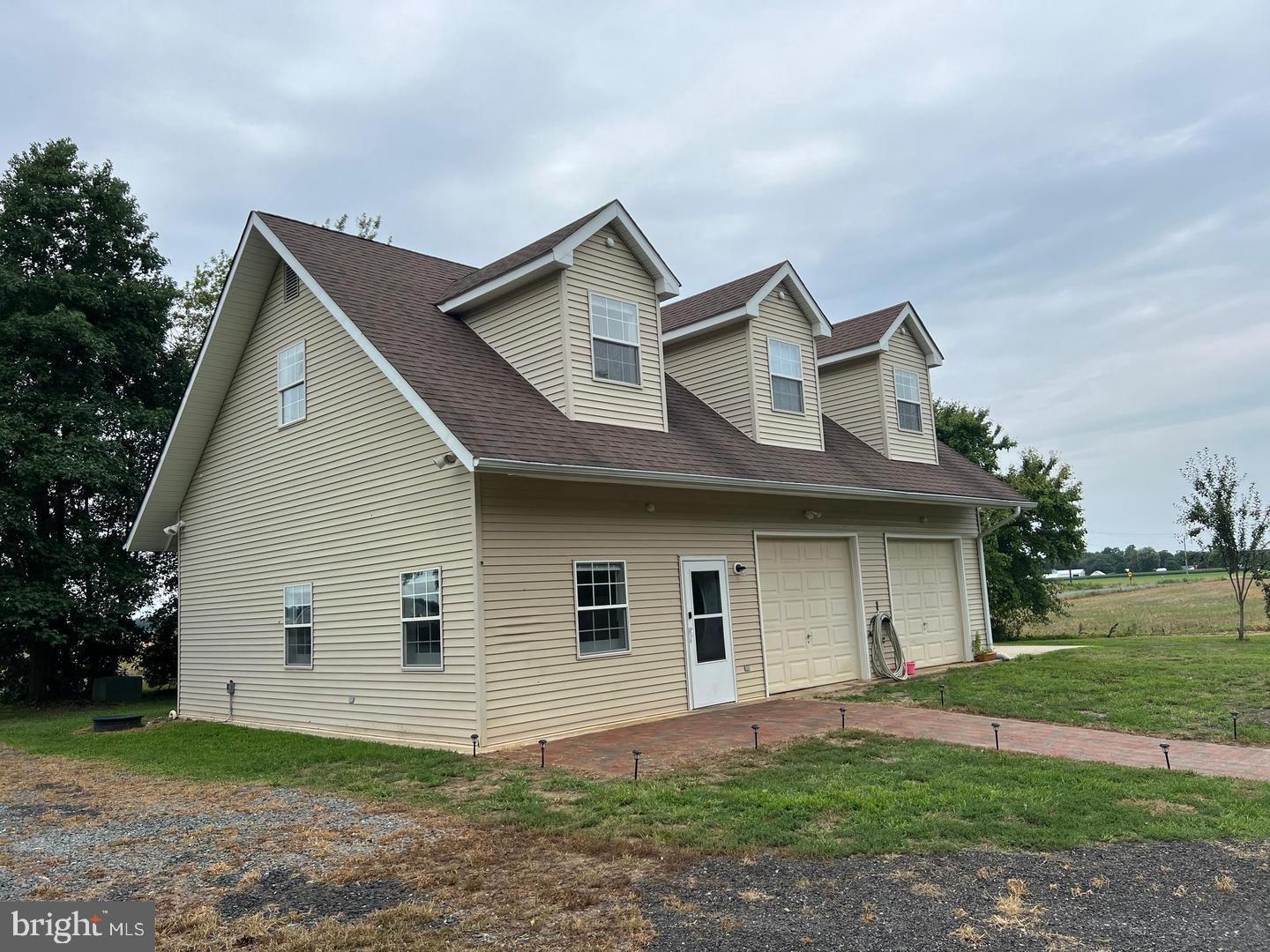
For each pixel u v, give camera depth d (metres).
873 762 7.95
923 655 16.16
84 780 9.43
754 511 13.14
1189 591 53.28
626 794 6.96
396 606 10.74
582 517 10.72
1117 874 5.00
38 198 20.70
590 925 4.45
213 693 14.74
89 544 20.08
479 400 10.27
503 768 8.41
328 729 11.85
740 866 5.25
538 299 11.62
